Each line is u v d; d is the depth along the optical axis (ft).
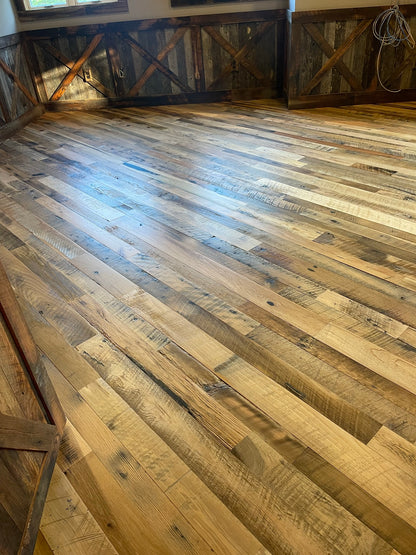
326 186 12.15
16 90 19.33
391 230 9.93
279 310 7.78
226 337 7.27
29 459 4.84
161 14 19.79
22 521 4.43
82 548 4.67
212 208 11.37
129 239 10.22
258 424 5.86
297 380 6.43
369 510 4.86
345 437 5.63
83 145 16.80
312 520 4.80
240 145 15.67
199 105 21.25
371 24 18.10
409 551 4.50
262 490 5.11
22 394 4.90
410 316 7.46
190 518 4.89
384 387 6.24
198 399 6.25
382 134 15.81
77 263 9.45
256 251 9.47
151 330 7.52
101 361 6.97
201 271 8.95
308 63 18.83
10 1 19.26
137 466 5.44
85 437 5.82
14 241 10.45
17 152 16.51
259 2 19.47
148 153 15.51
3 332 4.59
